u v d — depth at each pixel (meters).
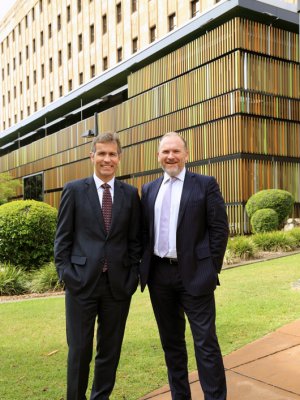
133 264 3.07
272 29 18.52
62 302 6.73
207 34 19.09
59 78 38.94
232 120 17.67
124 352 4.27
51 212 9.32
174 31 20.78
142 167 23.36
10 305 6.72
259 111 17.83
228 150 17.77
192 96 19.84
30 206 9.16
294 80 19.00
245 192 17.09
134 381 3.63
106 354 3.01
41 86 42.38
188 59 20.20
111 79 26.98
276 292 6.45
